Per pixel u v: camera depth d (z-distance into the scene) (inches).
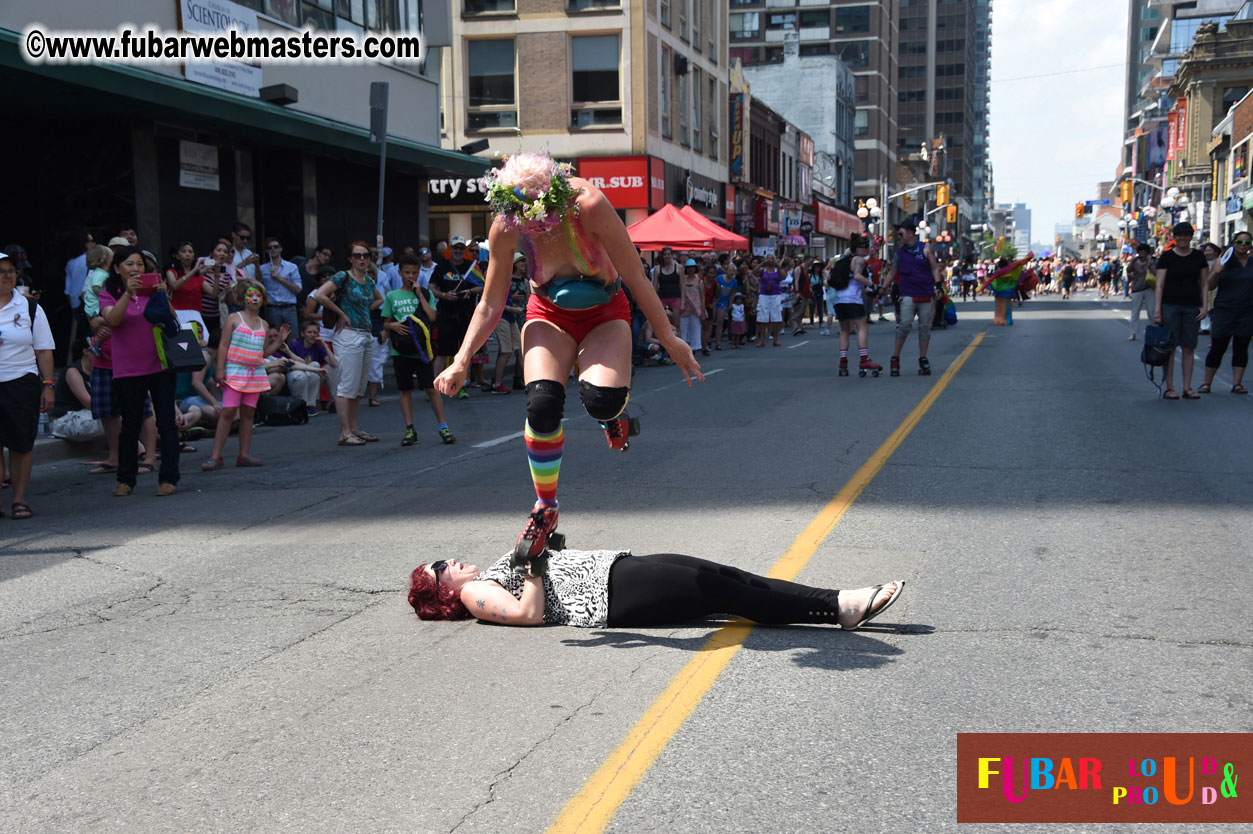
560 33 1296.8
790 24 3740.2
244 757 141.4
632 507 286.8
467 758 138.3
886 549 235.5
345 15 775.1
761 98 2861.7
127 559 255.1
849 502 283.7
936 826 119.0
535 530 182.7
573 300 175.9
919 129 5669.3
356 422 446.0
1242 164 1849.2
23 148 605.3
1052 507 273.3
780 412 469.4
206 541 271.3
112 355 336.2
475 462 375.2
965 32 6471.5
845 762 134.3
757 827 119.2
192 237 652.1
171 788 133.6
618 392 175.5
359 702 158.4
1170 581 207.3
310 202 756.6
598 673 166.6
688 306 855.7
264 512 304.8
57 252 607.5
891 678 161.3
